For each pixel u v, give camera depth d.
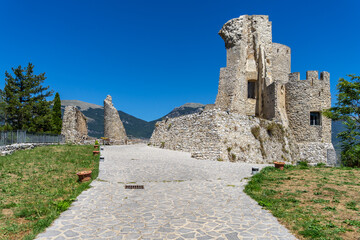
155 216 8.32
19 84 48.19
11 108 44.12
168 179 14.49
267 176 14.93
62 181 13.14
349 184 12.42
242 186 12.76
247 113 39.84
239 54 39.03
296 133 35.72
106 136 50.38
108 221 7.81
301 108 35.62
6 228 7.14
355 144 24.69
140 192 11.57
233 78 38.09
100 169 16.89
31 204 9.29
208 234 6.85
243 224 7.61
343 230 6.95
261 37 40.88
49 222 7.54
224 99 38.47
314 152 33.75
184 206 9.46
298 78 36.44
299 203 9.56
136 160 21.75
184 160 22.45
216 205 9.60
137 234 6.84
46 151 24.31
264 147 29.84
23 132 27.56
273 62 43.22
